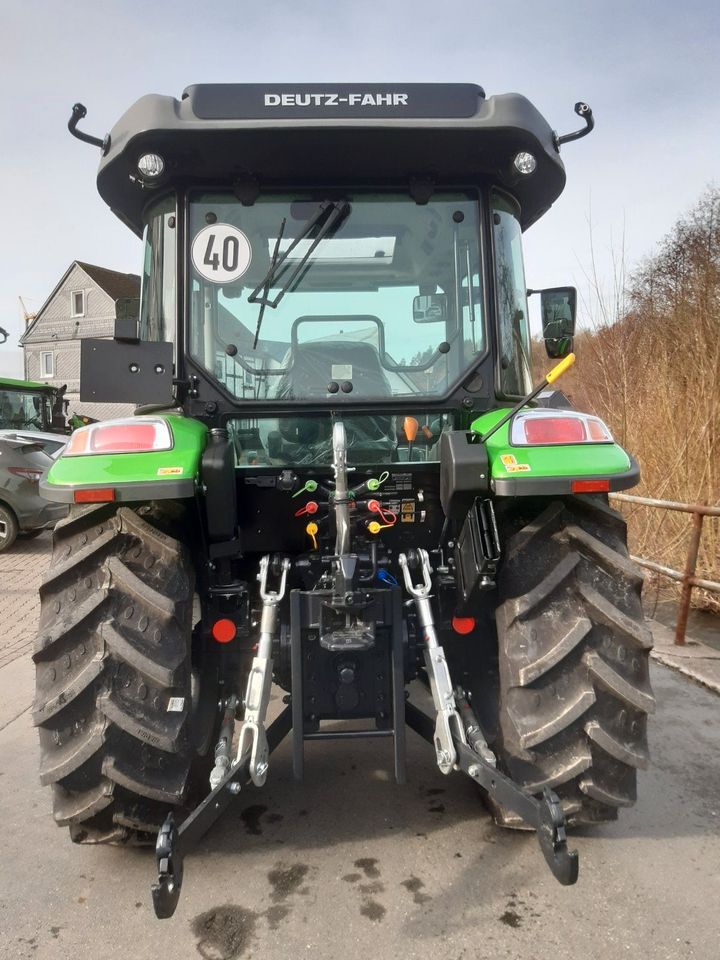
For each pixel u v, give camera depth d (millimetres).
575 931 2131
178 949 2086
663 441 6539
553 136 2836
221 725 2445
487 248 2803
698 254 7465
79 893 2348
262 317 2766
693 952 2047
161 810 2287
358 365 2783
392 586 2641
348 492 2523
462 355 2811
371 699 2453
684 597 4816
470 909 2232
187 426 2494
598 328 7410
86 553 2264
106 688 2168
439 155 2658
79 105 2688
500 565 2434
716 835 2635
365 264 2787
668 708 3816
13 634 5641
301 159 2656
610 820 2404
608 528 2438
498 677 2635
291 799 2918
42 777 2156
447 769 2289
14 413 12477
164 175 2646
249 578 2844
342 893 2318
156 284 2869
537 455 2320
